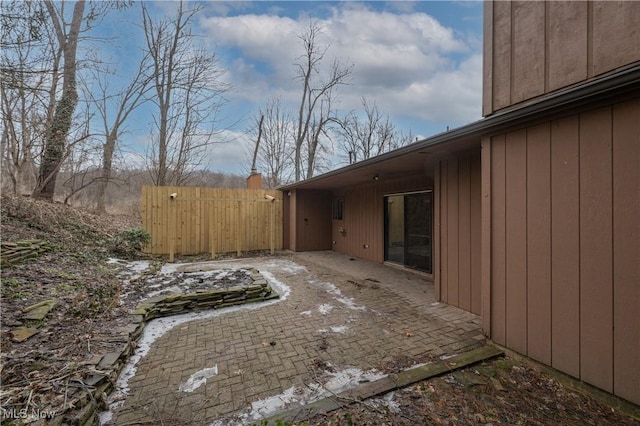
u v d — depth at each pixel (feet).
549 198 8.53
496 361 9.26
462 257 13.78
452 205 14.30
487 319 10.39
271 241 30.45
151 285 16.11
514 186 9.48
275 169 61.00
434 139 11.99
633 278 6.87
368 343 10.46
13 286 12.55
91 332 9.97
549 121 8.52
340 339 10.79
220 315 13.25
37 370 7.53
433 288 17.48
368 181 25.73
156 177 40.81
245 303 14.76
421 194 20.83
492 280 10.25
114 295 13.80
